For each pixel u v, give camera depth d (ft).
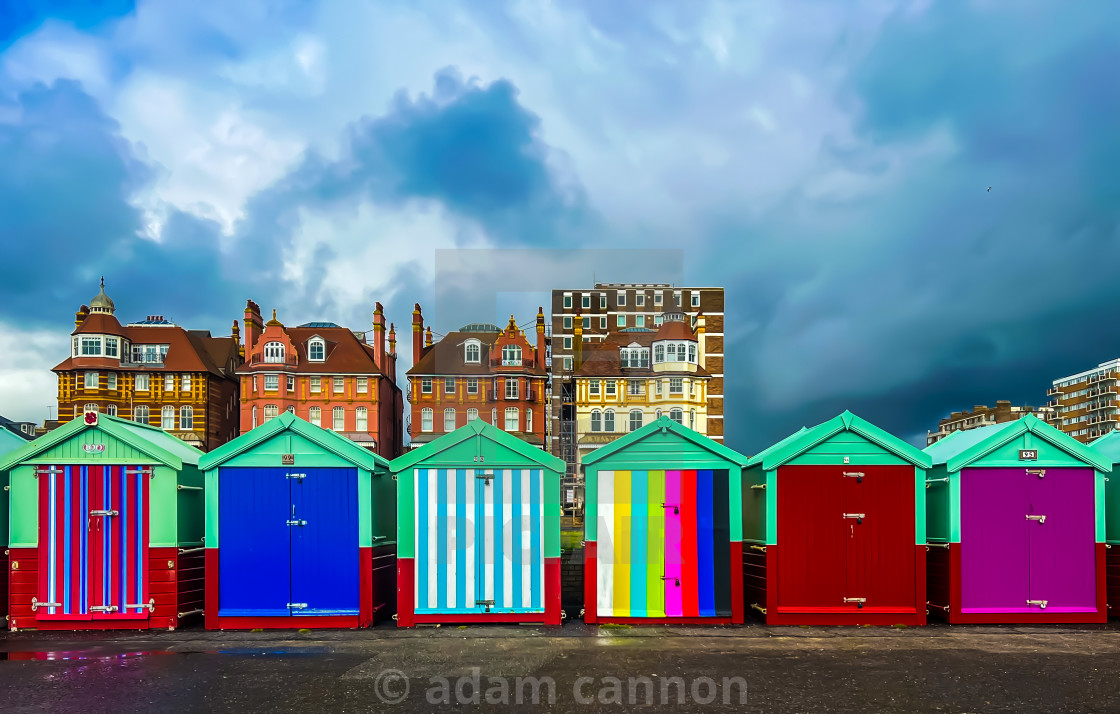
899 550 35.68
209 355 196.03
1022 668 28.37
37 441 35.09
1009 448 35.99
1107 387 417.08
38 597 34.65
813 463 35.88
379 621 36.19
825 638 32.78
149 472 35.24
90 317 180.04
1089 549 35.83
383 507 38.17
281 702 24.72
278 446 35.50
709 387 207.51
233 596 34.91
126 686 26.45
